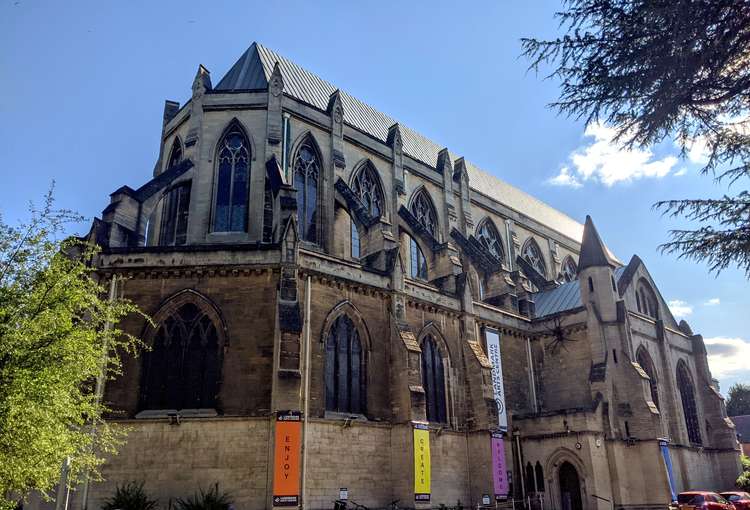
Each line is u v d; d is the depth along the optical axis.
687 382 62.56
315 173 51.88
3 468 21.84
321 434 36.56
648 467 48.00
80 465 26.73
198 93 49.09
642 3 17.72
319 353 38.25
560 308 59.12
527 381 55.03
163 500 33.00
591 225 56.81
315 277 39.41
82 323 31.19
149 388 35.47
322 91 60.19
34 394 22.44
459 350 48.09
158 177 44.16
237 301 36.94
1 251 24.41
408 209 60.47
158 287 37.03
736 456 60.72
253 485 33.50
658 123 18.91
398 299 43.09
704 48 17.38
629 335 53.03
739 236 19.98
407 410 39.84
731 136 20.34
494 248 72.31
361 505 36.88
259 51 57.28
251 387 35.31
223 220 46.78
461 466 44.62
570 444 46.84
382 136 64.25
